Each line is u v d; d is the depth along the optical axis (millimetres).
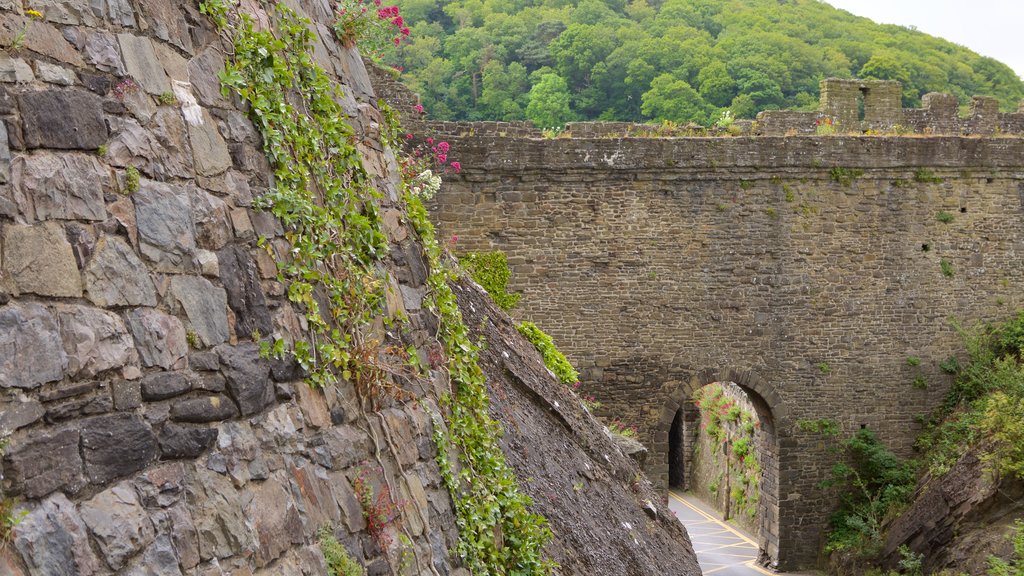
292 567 3682
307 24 5191
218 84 4078
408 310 5676
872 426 20312
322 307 4508
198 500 3311
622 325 18922
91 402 2996
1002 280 20672
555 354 12867
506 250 18312
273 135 4359
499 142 18016
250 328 3852
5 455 2678
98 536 2869
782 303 19547
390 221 5844
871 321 20047
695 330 19234
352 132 5438
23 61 3041
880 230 19906
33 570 2650
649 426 19188
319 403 4258
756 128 19922
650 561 9008
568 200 18500
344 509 4180
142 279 3312
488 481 5984
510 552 5926
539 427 9102
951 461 19047
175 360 3369
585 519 8266
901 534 18828
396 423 4922
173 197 3561
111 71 3387
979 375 20047
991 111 21688
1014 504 17375
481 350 8938
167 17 3828
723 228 19141
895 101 20844
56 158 3080
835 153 19406
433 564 4832
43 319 2895
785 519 20203
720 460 27188
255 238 4055
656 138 18641
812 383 19906
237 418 3645
